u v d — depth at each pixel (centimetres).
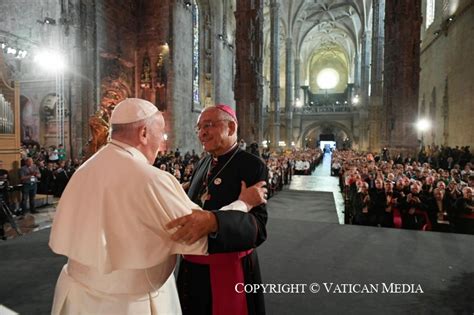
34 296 431
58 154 1664
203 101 3194
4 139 1078
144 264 141
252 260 238
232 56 3872
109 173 150
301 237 705
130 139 166
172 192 152
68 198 156
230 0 3791
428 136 3105
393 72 1872
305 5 4931
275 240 682
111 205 145
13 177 1099
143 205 144
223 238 153
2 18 1970
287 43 4997
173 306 176
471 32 2134
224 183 230
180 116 2575
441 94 2742
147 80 2447
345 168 1594
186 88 2688
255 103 2188
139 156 163
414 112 1723
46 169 1325
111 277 146
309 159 2828
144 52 2464
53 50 1842
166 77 2455
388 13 1980
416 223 789
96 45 1947
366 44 4675
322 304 407
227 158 240
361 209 837
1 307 402
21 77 2014
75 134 1842
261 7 2273
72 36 1839
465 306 403
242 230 162
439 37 2798
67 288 153
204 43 3206
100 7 2038
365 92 4719
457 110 2377
